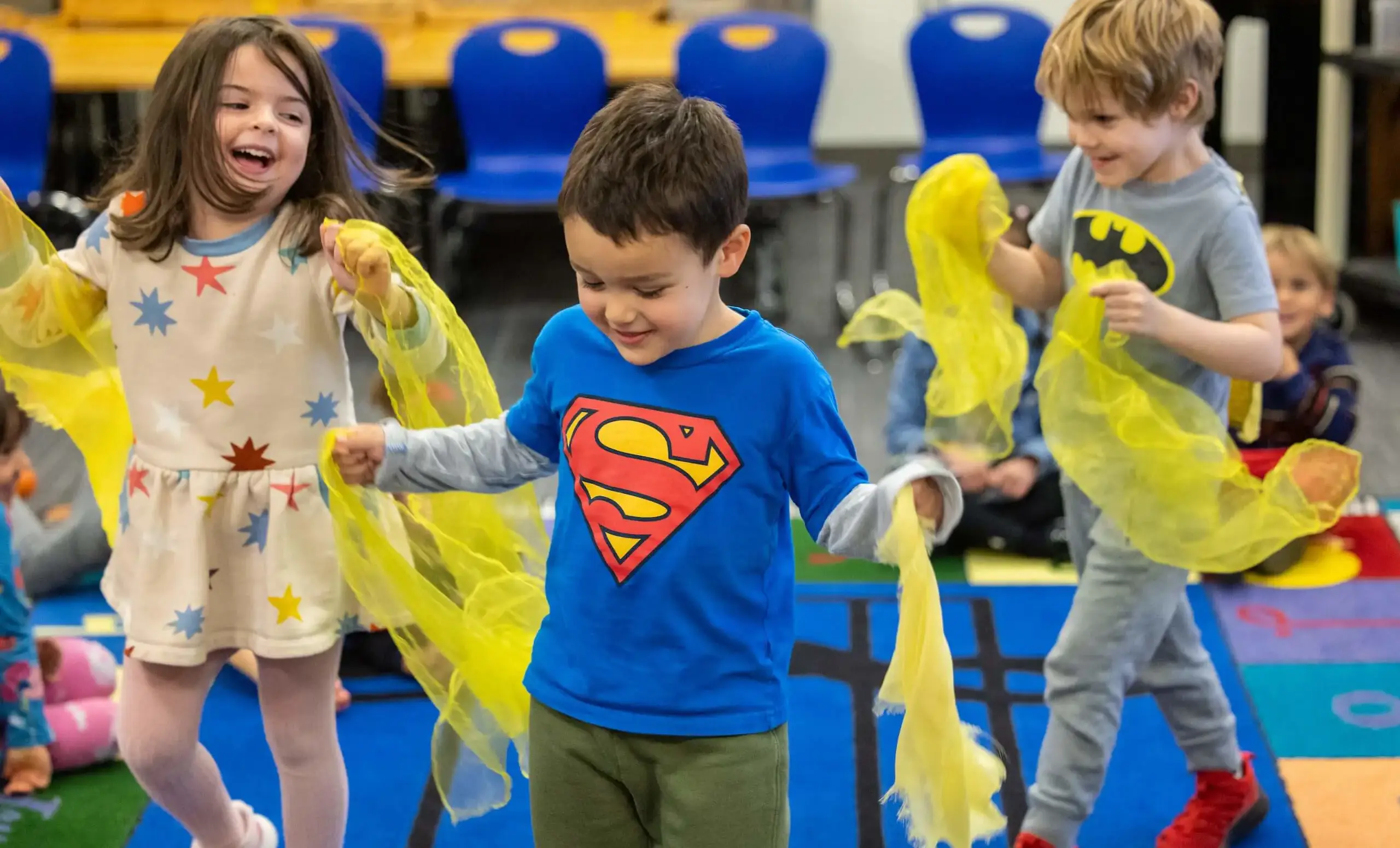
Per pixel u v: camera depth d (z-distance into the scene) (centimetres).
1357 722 225
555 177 421
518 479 149
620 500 134
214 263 159
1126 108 160
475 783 171
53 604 271
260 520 162
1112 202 171
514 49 428
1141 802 206
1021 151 430
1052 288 184
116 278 162
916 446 277
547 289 488
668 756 136
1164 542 172
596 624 136
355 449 144
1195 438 170
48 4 580
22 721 208
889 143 686
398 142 188
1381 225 441
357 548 152
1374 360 401
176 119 156
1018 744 220
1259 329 163
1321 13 441
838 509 132
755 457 133
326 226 149
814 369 135
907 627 129
